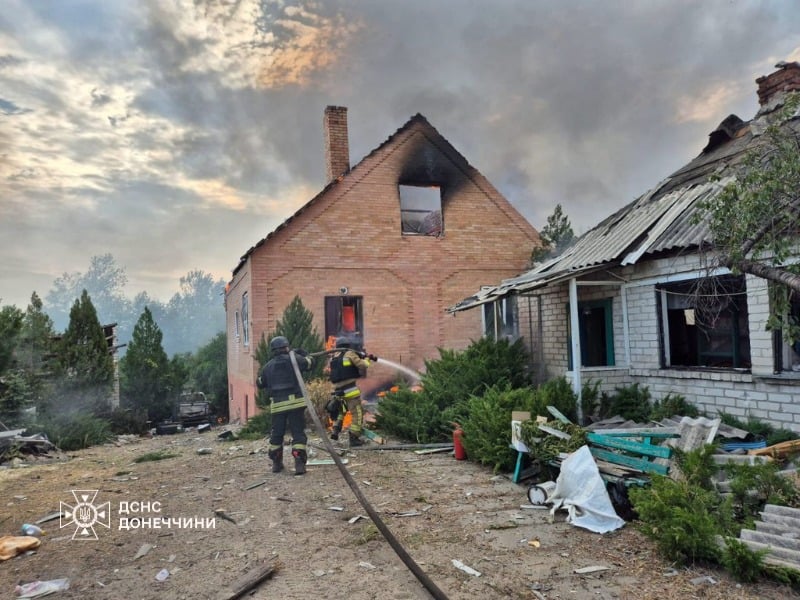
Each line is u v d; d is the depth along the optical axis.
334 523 5.05
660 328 7.75
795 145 4.26
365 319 15.27
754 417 6.39
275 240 14.69
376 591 3.67
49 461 9.77
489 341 10.45
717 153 9.30
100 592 3.73
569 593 3.63
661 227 7.82
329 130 17.12
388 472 6.96
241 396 17.81
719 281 6.65
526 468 6.54
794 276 3.96
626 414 7.55
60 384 15.31
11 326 12.14
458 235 16.30
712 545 3.90
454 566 4.06
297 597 3.60
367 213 15.52
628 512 5.04
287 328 12.26
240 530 4.90
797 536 3.87
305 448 6.97
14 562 4.30
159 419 21.11
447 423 8.79
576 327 7.82
